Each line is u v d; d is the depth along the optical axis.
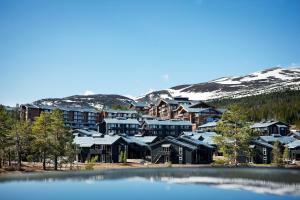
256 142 137.75
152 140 156.25
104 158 138.12
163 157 138.88
